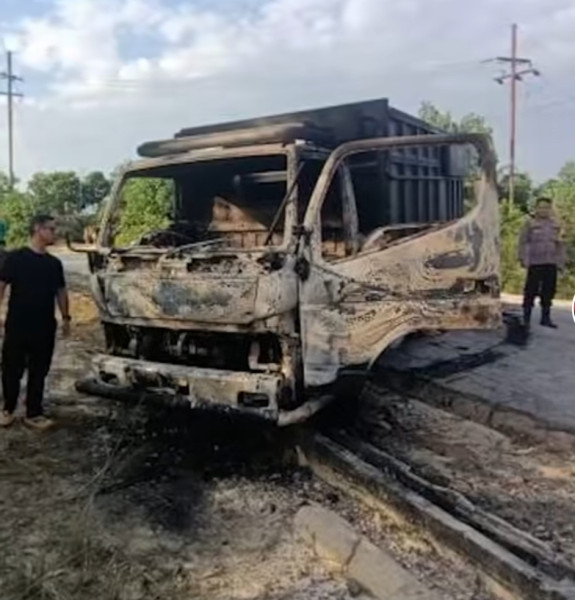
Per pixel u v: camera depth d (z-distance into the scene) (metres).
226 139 5.79
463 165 6.39
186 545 4.49
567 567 3.87
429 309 5.66
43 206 44.59
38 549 4.38
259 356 5.34
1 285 6.38
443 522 4.23
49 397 7.47
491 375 7.75
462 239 5.79
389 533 4.57
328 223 5.65
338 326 5.31
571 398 6.88
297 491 5.25
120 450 5.97
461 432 6.31
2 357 6.51
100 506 5.01
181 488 5.31
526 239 10.34
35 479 5.45
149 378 5.67
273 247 5.17
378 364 7.39
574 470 5.41
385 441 6.09
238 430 6.25
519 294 16.56
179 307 5.40
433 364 8.08
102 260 5.92
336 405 6.00
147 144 6.32
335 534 4.39
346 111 6.48
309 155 5.47
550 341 9.47
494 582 3.84
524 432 6.11
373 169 6.29
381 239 5.70
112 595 3.88
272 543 4.51
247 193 6.38
